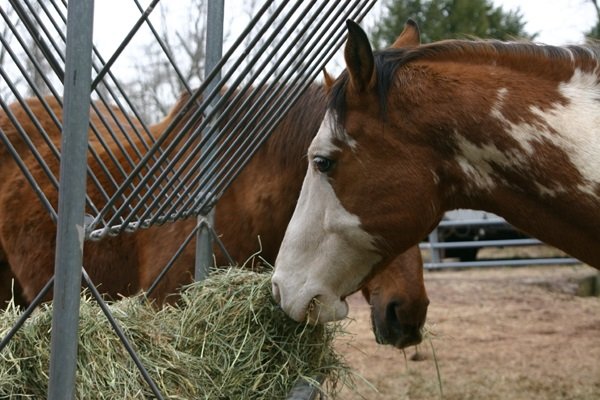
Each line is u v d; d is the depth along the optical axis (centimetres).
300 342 254
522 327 764
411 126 220
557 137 207
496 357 640
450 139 217
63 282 153
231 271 272
